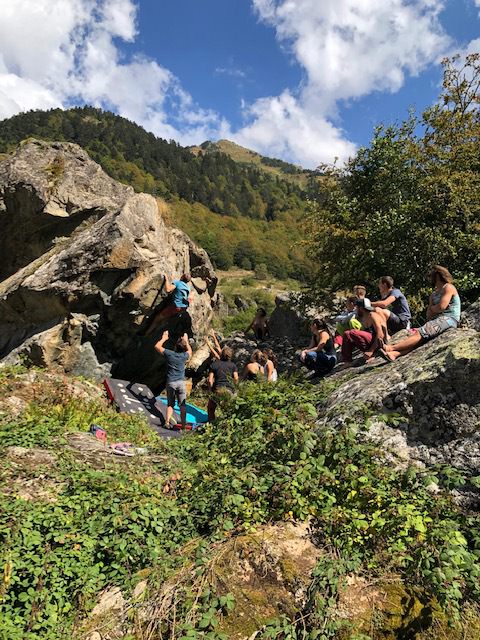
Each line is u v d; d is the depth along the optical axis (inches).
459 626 116.2
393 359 251.8
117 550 136.6
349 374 260.8
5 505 147.0
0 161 481.1
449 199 541.0
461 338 191.8
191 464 202.8
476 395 169.5
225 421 227.3
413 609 118.6
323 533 140.6
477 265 530.9
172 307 420.5
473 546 139.8
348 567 125.1
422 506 146.3
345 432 167.2
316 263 700.7
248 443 187.5
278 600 120.3
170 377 343.9
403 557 129.0
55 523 144.6
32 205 454.0
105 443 234.7
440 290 267.0
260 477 163.9
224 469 176.4
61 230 472.7
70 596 125.3
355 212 621.0
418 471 158.1
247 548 132.7
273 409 204.7
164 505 160.4
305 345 671.8
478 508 155.3
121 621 117.7
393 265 557.9
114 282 406.3
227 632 112.7
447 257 538.6
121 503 155.4
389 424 179.3
